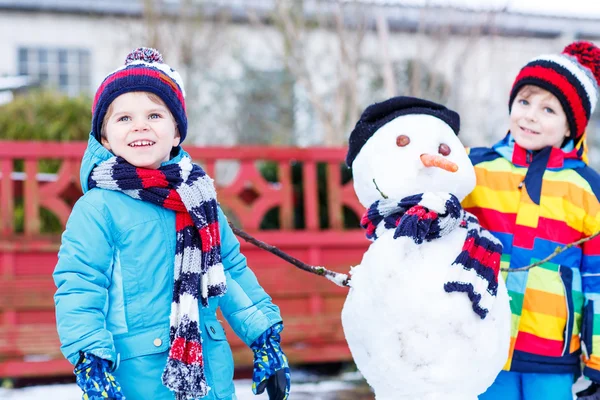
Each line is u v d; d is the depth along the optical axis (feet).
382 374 7.68
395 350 7.52
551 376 8.92
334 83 32.63
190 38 36.68
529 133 9.27
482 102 31.55
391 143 8.09
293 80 39.29
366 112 8.44
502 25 28.86
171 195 7.11
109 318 6.86
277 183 19.31
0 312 15.44
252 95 39.86
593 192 9.07
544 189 9.08
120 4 40.22
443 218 7.69
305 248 16.85
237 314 7.60
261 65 40.16
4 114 22.97
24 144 15.69
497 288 7.78
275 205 16.93
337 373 18.02
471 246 7.72
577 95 9.12
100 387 6.37
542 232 8.95
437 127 8.18
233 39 39.55
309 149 17.07
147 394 6.77
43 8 39.99
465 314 7.46
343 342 16.76
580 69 9.23
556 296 8.88
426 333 7.43
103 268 6.84
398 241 7.57
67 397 15.47
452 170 7.72
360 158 8.36
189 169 7.33
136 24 40.19
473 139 31.12
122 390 6.75
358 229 17.93
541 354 8.83
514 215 9.08
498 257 7.88
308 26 31.48
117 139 7.15
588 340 8.92
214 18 38.09
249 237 8.32
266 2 36.88
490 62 28.73
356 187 8.53
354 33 29.07
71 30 40.47
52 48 40.32
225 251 7.75
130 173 7.03
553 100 9.16
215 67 39.70
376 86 32.07
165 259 7.06
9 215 15.60
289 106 39.88
